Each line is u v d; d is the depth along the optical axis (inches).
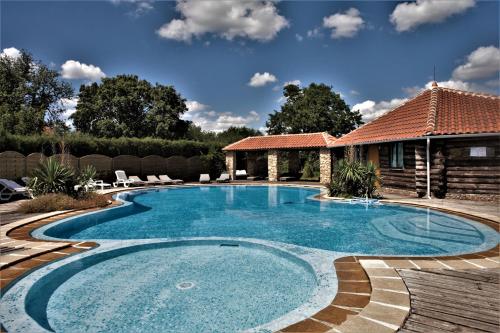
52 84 1603.1
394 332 137.4
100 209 489.4
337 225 429.7
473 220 405.1
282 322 151.3
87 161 850.1
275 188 917.2
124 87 1672.0
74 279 242.5
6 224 373.4
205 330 170.9
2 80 1450.5
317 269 228.2
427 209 491.8
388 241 347.6
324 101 1764.3
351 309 163.6
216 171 1199.6
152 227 422.3
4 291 194.4
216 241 326.3
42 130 1393.9
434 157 607.5
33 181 542.6
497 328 139.4
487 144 564.7
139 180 921.5
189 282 236.4
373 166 637.3
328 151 998.4
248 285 230.5
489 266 223.1
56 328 175.0
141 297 212.1
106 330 172.4
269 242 311.3
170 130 1679.4
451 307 160.2
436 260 238.1
